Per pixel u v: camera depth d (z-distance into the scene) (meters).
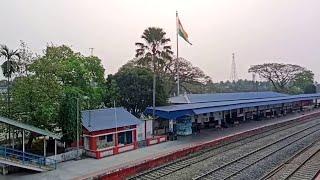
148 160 31.97
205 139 45.62
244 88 152.25
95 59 45.72
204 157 35.91
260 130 55.19
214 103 58.91
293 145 42.16
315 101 104.62
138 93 53.94
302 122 67.62
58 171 30.61
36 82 36.03
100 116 40.25
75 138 36.31
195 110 49.44
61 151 37.12
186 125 49.59
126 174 29.23
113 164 32.59
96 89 45.41
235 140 46.38
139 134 43.78
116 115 41.78
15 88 36.25
